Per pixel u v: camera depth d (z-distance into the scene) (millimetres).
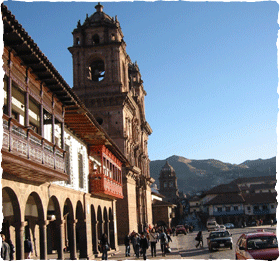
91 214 29703
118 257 29031
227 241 30141
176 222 118250
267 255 14938
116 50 54344
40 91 16328
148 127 72375
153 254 30672
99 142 28422
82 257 25875
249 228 72688
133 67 73062
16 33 12273
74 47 54281
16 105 15914
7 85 12961
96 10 57281
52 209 24125
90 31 55250
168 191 149125
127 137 52094
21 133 13477
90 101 52719
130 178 52500
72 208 23641
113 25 55031
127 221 49219
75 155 25594
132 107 56688
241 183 135500
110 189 30922
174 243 44500
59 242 20547
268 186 115938
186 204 158250
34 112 17609
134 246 28547
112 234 35531
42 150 15422
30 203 21109
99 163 32344
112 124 52281
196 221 137250
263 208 93812
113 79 53594
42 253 17703
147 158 72625
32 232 24125
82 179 27031
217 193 97312
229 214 93375
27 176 15523
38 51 13789
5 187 14219
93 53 54562
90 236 27438
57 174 16844
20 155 12961
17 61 13828
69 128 24422
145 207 63281
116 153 34188
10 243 13875
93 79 59188
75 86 53688
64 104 19656
